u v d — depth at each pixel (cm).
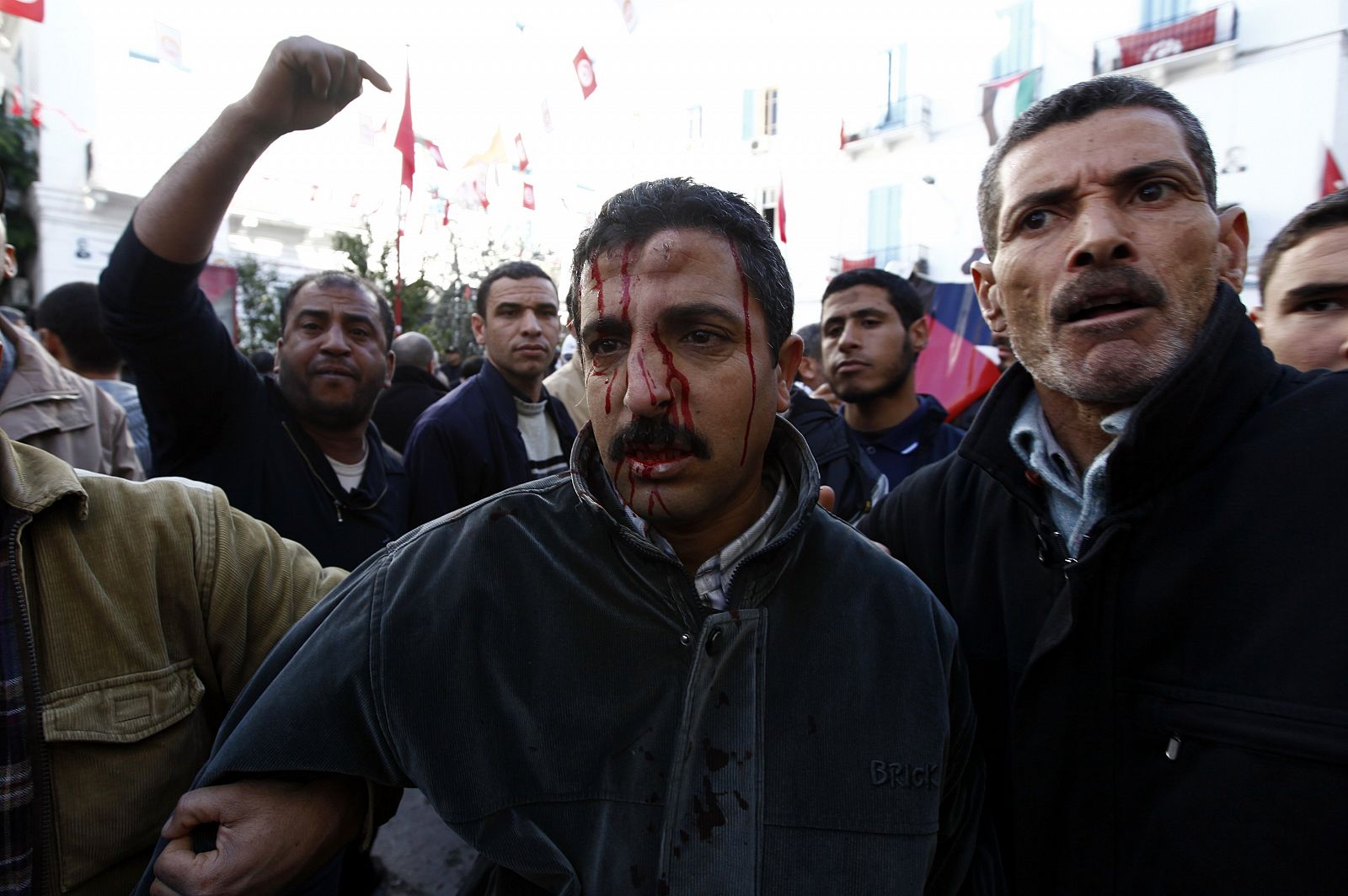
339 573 128
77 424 205
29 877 88
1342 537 85
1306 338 167
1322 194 872
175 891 77
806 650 86
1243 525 91
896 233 1311
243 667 110
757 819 79
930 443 265
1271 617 87
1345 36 935
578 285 90
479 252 1172
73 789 92
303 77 130
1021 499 110
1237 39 991
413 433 258
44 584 94
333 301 202
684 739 79
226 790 81
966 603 118
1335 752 79
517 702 82
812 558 93
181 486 112
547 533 91
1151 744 94
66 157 1054
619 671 83
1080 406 107
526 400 282
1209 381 94
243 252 1370
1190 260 98
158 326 159
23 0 242
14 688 89
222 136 136
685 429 82
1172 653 94
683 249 82
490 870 88
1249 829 84
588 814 79
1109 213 98
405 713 80
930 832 83
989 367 454
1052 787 100
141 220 148
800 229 1385
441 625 83
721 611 85
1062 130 103
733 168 1227
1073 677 100
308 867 83
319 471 201
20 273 1076
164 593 104
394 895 119
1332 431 91
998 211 112
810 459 92
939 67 1248
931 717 86
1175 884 89
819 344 344
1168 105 102
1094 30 1095
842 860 79
